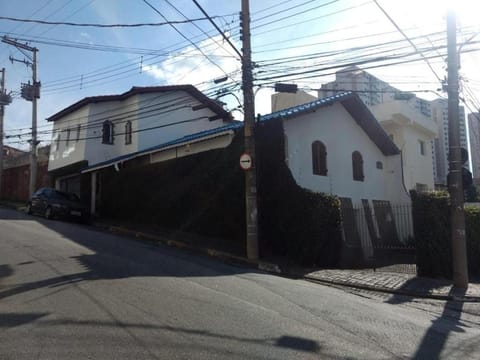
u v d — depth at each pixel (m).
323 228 13.17
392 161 22.52
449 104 11.20
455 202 10.89
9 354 4.85
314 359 5.05
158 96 25.86
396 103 25.19
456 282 10.62
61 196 22.95
